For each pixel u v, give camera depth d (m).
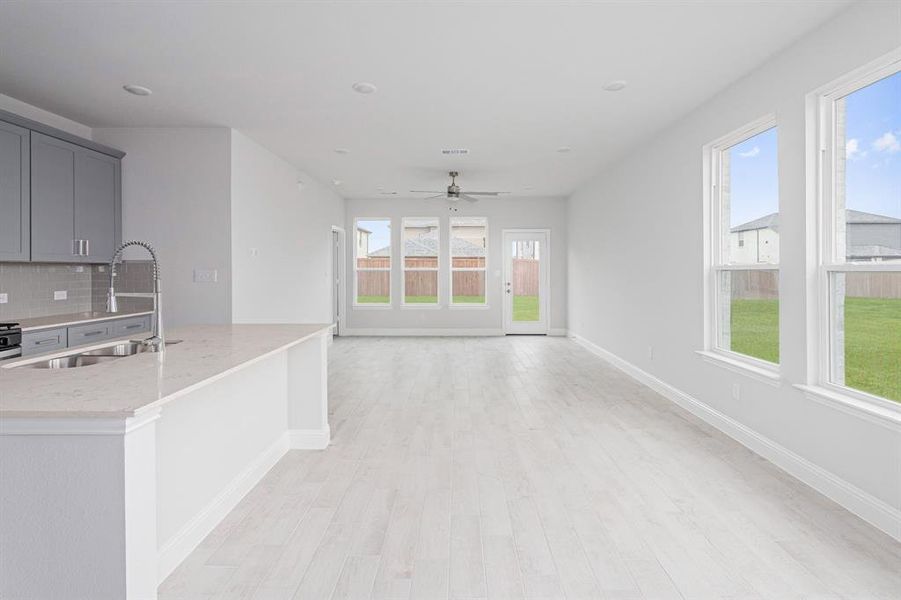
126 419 1.54
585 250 8.24
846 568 2.10
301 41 3.14
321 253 7.95
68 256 4.32
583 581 2.03
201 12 2.80
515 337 9.61
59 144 4.21
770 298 3.46
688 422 4.17
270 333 3.30
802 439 3.00
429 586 2.00
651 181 5.36
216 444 2.56
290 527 2.48
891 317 2.48
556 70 3.56
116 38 3.11
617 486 2.93
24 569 1.58
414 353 7.76
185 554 2.22
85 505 1.55
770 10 2.72
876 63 2.52
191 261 4.95
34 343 3.69
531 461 3.33
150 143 4.95
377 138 5.33
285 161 6.37
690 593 1.95
